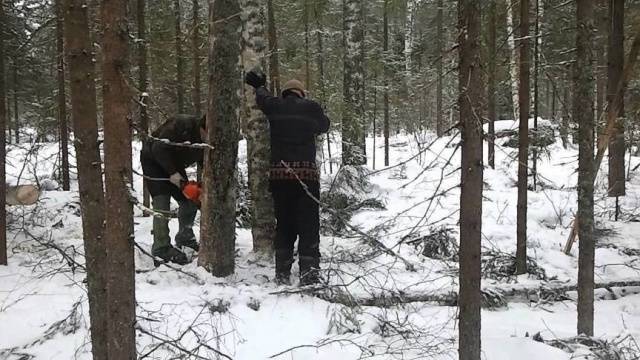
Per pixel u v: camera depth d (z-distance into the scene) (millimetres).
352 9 12398
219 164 5281
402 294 5152
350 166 10109
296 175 4879
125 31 2900
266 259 6121
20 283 5211
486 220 8836
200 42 11055
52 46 10688
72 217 8195
